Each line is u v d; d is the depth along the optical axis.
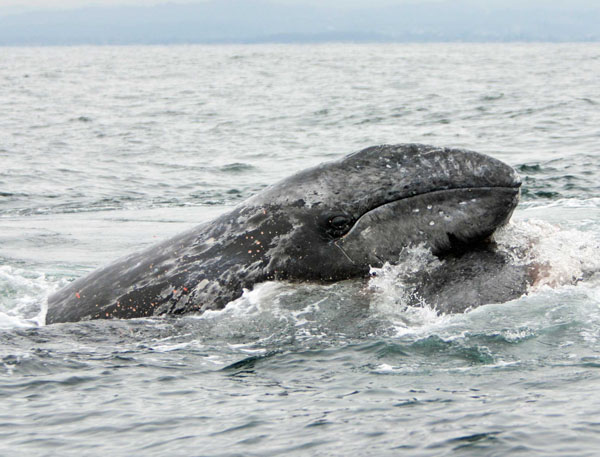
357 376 29.72
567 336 31.98
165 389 29.22
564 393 27.08
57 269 49.09
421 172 34.53
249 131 153.25
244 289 34.94
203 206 83.31
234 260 35.44
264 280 34.94
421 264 34.78
